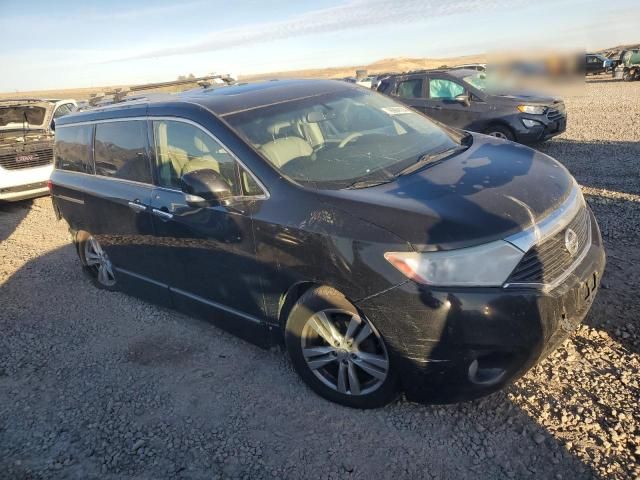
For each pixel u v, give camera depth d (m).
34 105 10.41
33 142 9.27
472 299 2.42
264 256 3.07
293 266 2.92
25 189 9.12
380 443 2.72
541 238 2.55
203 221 3.38
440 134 3.98
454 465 2.54
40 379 3.73
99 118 4.44
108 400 3.38
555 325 2.54
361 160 3.36
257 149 3.23
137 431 3.05
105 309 4.73
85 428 3.14
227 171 3.28
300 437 2.84
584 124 12.44
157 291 4.17
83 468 2.82
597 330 3.43
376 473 2.54
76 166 4.79
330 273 2.75
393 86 10.76
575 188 3.19
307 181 3.06
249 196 3.15
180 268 3.78
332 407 3.04
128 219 4.09
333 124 3.70
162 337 4.09
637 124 11.54
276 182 3.06
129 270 4.44
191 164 3.55
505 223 2.52
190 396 3.30
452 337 2.47
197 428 3.01
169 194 3.71
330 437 2.81
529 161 3.36
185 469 2.72
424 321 2.49
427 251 2.47
